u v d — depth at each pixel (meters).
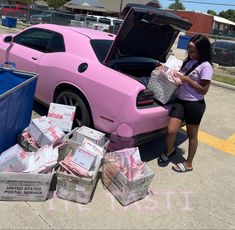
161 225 3.35
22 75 4.18
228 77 12.95
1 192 3.28
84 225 3.17
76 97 4.51
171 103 4.39
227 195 4.12
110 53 4.23
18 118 3.96
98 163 3.56
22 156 3.42
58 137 3.82
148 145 5.12
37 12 26.73
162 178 4.25
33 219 3.14
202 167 4.78
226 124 6.98
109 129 4.16
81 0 46.06
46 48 5.12
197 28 46.09
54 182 3.70
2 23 22.80
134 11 3.82
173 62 4.20
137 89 3.92
